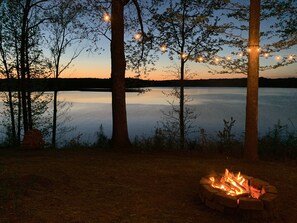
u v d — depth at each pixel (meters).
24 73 15.24
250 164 8.66
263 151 10.48
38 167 7.51
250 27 8.69
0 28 14.90
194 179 7.00
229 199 4.89
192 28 12.36
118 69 10.92
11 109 15.81
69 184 6.23
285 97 98.38
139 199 5.57
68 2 12.86
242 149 10.55
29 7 14.57
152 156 9.60
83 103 71.19
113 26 10.74
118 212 4.95
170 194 5.92
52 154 9.71
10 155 9.48
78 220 4.55
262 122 31.06
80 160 8.68
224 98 95.31
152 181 6.74
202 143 11.15
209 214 5.02
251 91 8.93
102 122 33.41
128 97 112.44
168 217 4.85
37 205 5.00
